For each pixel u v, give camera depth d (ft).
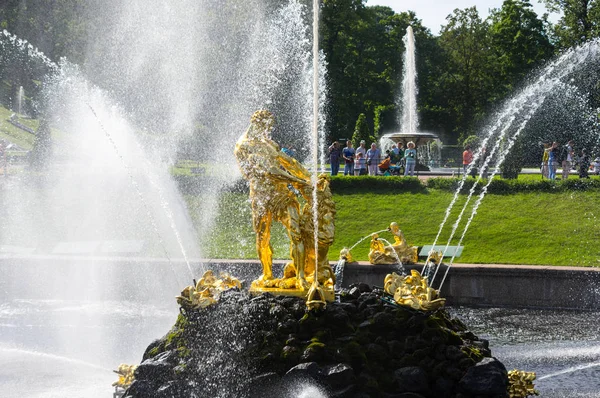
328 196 41.91
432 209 106.32
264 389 37.42
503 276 76.54
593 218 101.55
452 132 265.34
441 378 37.70
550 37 248.11
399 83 255.29
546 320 70.38
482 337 63.57
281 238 97.66
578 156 141.08
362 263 77.05
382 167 124.98
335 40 217.77
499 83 248.73
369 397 36.73
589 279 75.10
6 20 213.66
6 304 76.69
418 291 39.65
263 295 40.14
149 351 40.93
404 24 270.67
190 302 40.22
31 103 207.82
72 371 51.47
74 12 211.61
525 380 39.40
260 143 42.37
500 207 106.22
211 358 38.70
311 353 37.29
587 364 54.08
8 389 46.80
